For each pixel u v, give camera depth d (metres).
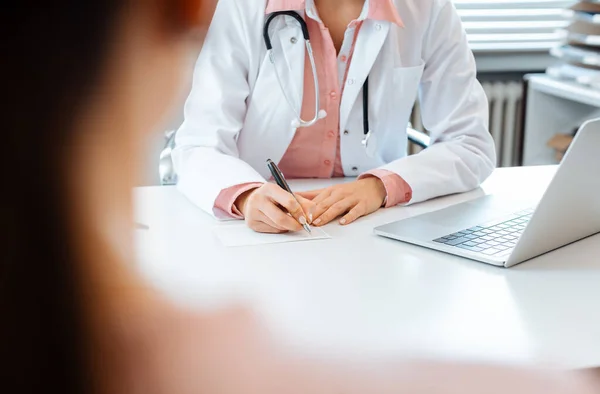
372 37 1.46
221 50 1.46
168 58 0.35
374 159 1.57
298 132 1.51
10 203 0.31
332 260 1.03
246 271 0.98
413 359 0.46
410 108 1.58
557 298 0.91
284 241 1.11
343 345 0.52
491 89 2.86
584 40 2.57
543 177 1.52
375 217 1.25
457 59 1.57
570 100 2.74
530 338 0.80
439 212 1.25
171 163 1.58
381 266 1.01
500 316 0.85
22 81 0.31
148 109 0.35
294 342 0.45
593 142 0.98
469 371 0.45
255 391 0.39
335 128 1.52
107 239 0.34
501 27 2.88
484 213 1.25
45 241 0.32
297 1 1.42
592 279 0.97
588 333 0.81
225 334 0.40
